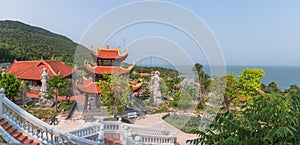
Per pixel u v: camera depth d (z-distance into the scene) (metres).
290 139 1.61
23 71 20.59
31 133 5.14
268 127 1.63
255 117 1.72
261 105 1.78
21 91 14.55
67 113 11.23
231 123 1.80
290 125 1.58
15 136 5.01
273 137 1.64
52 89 13.89
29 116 5.13
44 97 14.61
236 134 1.81
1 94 5.52
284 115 1.59
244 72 12.30
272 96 1.80
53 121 9.98
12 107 5.37
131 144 5.17
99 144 4.28
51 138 4.79
